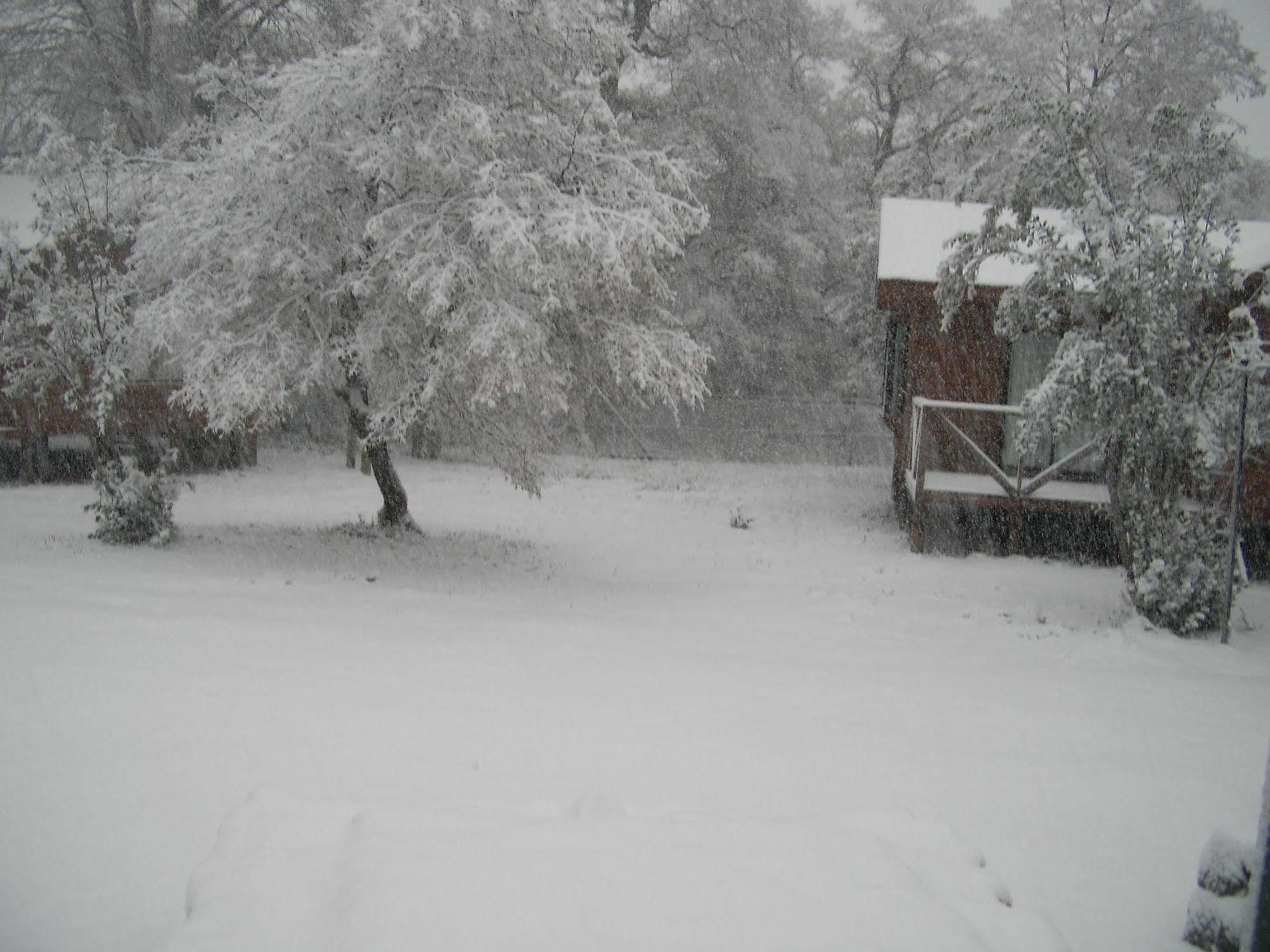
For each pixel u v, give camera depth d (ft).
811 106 124.67
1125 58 90.27
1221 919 10.98
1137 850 13.97
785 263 107.14
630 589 40.55
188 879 11.23
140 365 46.14
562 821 10.77
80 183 44.37
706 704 20.81
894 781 16.15
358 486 73.20
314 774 14.73
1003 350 53.42
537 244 39.22
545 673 23.20
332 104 41.27
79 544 42.09
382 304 41.73
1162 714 22.62
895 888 9.21
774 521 63.16
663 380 42.45
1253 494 47.14
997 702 22.93
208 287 41.47
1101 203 34.99
